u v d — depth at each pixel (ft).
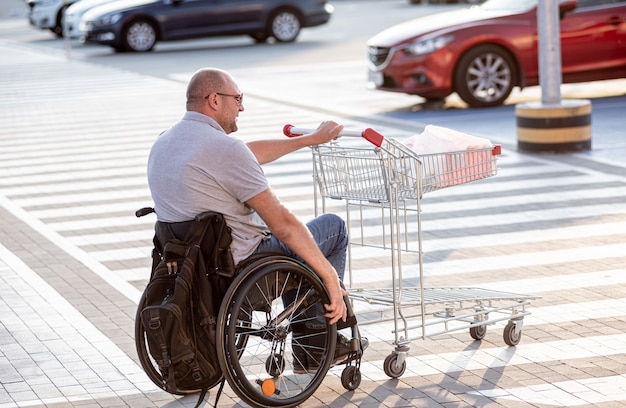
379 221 42.60
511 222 41.29
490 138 59.93
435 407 23.49
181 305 22.54
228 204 23.39
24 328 30.37
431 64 70.85
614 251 36.29
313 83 90.84
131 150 63.00
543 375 25.16
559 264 35.04
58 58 124.98
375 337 28.68
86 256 38.83
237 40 141.28
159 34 126.41
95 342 28.94
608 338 27.58
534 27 71.26
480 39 70.95
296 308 24.14
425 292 27.73
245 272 23.03
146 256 38.60
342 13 175.63
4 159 61.82
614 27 70.95
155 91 90.89
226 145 23.30
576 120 54.80
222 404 24.38
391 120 68.44
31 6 156.66
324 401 24.25
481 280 33.58
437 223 41.83
